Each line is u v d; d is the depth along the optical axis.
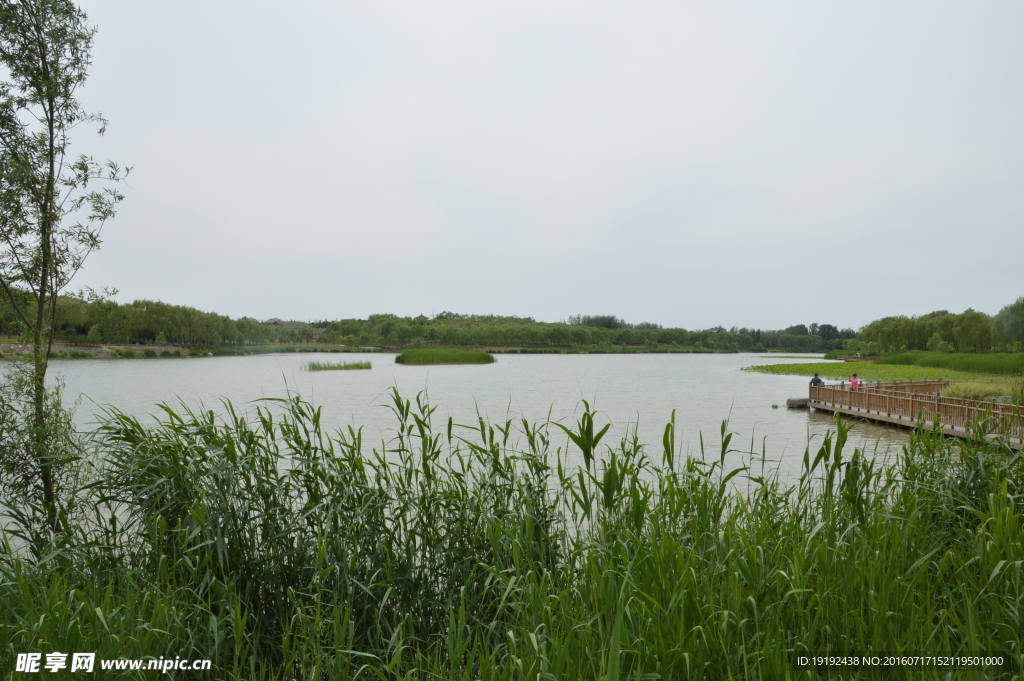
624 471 3.90
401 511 4.05
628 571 2.87
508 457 4.34
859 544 3.16
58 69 5.32
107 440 4.12
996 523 3.12
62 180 5.38
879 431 16.25
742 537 3.14
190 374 43.16
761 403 25.92
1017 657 2.34
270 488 3.91
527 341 147.88
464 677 2.67
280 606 3.55
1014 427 5.30
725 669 2.41
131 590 3.22
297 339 139.12
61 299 5.65
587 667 2.45
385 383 37.06
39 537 4.22
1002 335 62.31
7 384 4.79
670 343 174.88
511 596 3.47
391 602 3.65
